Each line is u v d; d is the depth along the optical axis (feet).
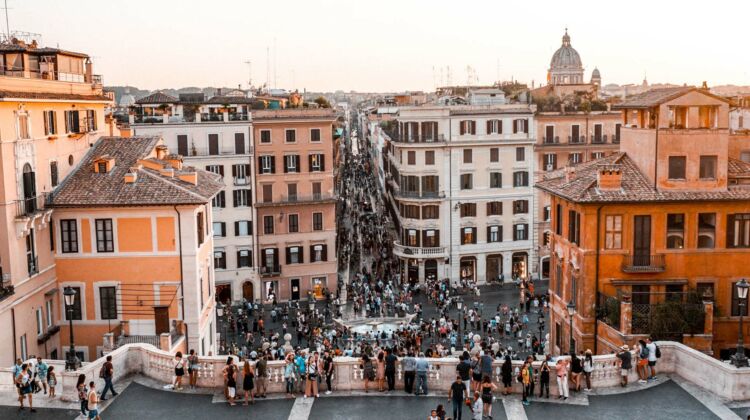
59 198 145.18
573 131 302.45
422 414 94.53
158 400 101.50
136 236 145.69
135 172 150.30
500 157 291.17
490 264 296.92
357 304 243.40
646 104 137.28
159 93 274.98
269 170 268.62
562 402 98.48
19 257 133.39
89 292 147.13
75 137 158.92
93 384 92.22
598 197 132.46
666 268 134.10
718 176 134.00
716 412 94.38
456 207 288.71
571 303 140.56
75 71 170.81
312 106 362.33
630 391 102.12
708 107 134.41
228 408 98.07
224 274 266.77
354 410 96.17
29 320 135.85
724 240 134.21
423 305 260.83
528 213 296.30
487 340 192.34
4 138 129.70
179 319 146.72
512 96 372.58
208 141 263.08
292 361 102.32
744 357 100.12
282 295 273.54
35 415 96.99
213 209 263.90
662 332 125.29
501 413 94.89
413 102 537.24
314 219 274.77
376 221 432.25
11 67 150.82
